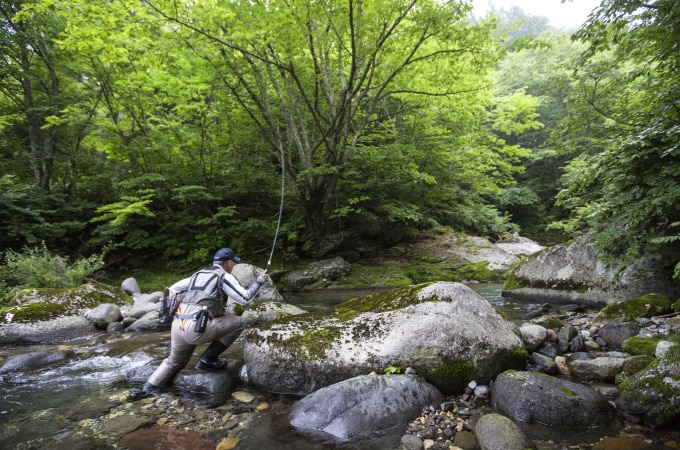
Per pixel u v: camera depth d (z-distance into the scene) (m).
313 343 3.12
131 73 8.93
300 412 2.57
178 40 7.25
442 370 2.87
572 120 5.21
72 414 2.79
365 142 11.93
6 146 11.19
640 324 3.60
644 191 3.49
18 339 5.01
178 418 2.68
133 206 8.62
